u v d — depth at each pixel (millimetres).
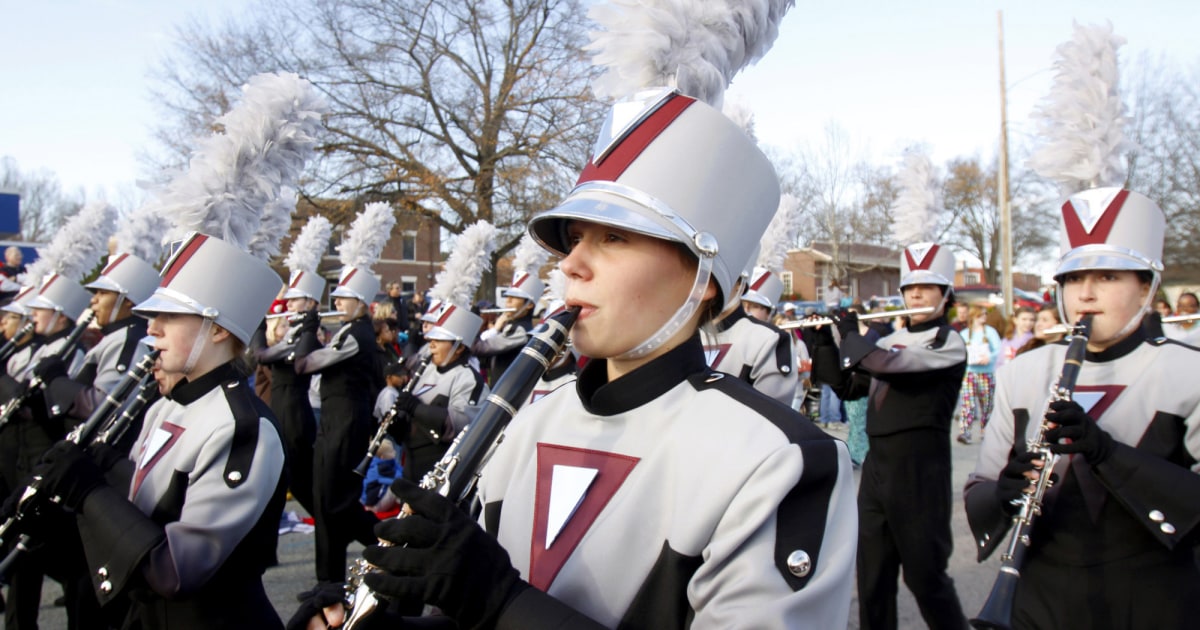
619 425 1487
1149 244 2676
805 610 1237
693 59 1938
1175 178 23094
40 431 5223
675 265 1430
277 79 3592
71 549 3246
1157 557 2488
